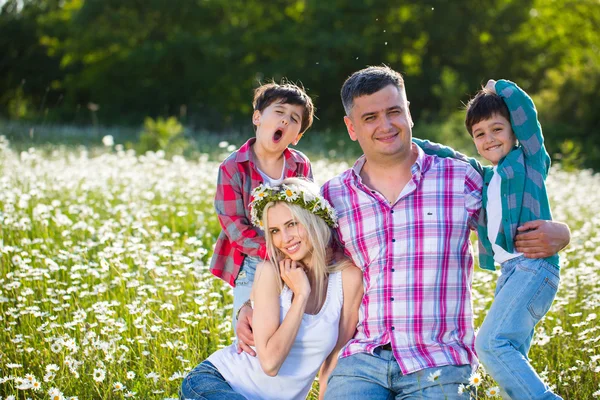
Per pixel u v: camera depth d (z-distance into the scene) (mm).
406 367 4094
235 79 37625
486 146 4523
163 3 39344
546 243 4117
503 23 39375
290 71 36062
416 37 39219
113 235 7047
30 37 45969
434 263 4230
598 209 11289
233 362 4293
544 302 4156
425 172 4328
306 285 4172
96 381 4836
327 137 22359
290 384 4234
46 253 7438
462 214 4293
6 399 4332
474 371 4195
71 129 26266
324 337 4250
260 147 5215
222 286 6703
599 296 5879
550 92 31062
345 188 4453
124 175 10758
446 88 33750
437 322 4211
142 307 5703
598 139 27109
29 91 46219
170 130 17953
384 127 4254
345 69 37531
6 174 10281
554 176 15023
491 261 4484
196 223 9062
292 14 41125
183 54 38844
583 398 4727
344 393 4129
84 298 6438
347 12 37875
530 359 5367
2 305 6105
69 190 9945
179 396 4301
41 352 5273
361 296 4395
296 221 4277
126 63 40312
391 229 4277
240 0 40250
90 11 39750
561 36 42812
